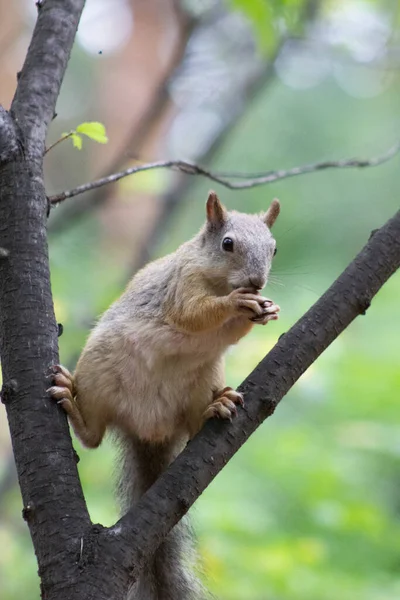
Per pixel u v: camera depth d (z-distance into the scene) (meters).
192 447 6.00
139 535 5.47
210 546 10.88
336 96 21.94
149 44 19.94
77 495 5.66
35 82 7.03
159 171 13.12
